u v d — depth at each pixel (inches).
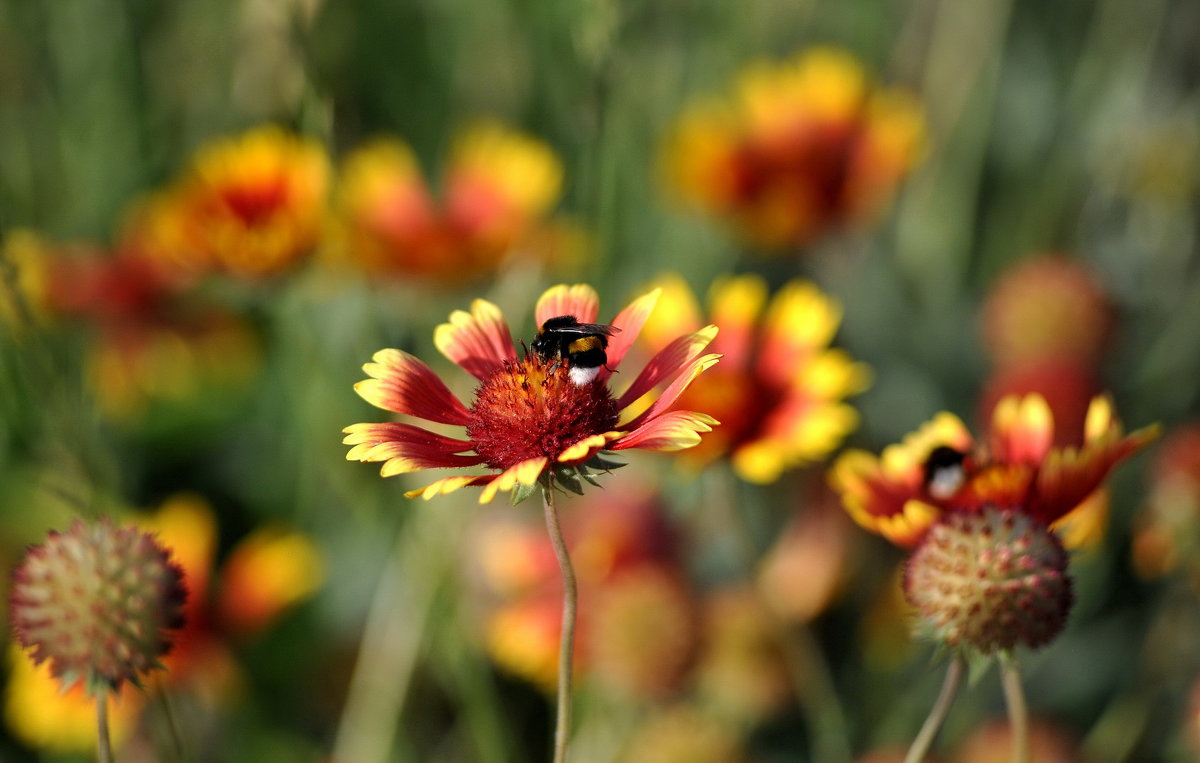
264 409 35.1
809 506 31.0
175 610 23.5
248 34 30.8
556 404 23.7
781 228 33.8
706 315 33.6
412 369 24.2
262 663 31.0
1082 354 32.4
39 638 23.2
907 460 25.3
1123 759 29.1
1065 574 23.6
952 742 29.5
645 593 29.1
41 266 32.7
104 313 33.6
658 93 35.5
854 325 36.2
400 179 31.8
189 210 31.0
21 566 23.7
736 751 28.9
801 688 29.6
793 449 26.7
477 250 30.6
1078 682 30.5
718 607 29.8
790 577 30.3
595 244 31.6
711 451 26.9
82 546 23.4
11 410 28.5
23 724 28.7
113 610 23.2
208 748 29.9
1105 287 34.0
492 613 30.1
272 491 33.6
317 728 30.7
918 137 34.4
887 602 30.0
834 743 28.0
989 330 34.1
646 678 28.8
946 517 23.8
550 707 30.2
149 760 29.1
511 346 24.7
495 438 23.8
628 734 29.2
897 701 29.9
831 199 34.2
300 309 30.3
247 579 30.2
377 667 29.7
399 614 29.6
